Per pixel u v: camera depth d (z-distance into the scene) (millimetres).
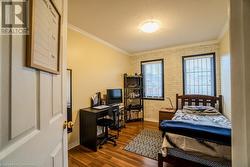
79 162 2332
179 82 4438
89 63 3418
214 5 2189
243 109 417
